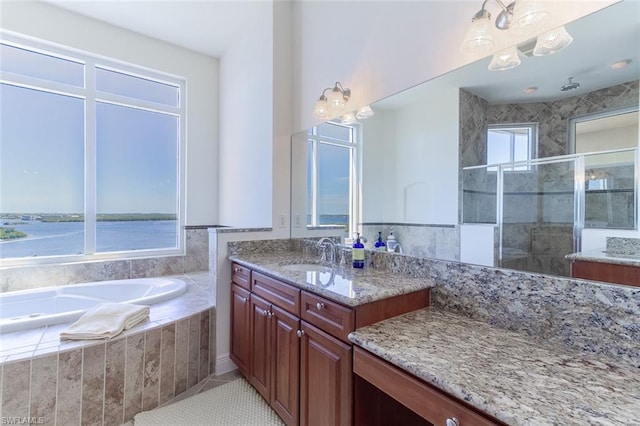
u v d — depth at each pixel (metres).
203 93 3.66
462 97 1.44
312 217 2.43
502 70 1.29
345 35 2.14
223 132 3.62
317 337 1.41
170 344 1.99
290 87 2.67
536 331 1.12
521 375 0.84
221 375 2.28
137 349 1.82
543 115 1.17
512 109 1.26
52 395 1.55
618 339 0.94
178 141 3.60
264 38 2.71
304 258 2.25
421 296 1.45
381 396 1.29
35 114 2.81
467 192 1.42
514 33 1.24
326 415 1.34
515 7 1.17
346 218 2.11
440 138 1.54
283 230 2.62
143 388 1.84
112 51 3.07
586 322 1.00
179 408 1.87
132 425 1.74
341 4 2.17
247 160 3.01
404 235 1.71
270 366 1.78
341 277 1.60
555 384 0.79
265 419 1.77
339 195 2.16
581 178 1.08
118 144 3.23
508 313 1.20
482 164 1.37
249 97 2.98
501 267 1.27
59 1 2.72
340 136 2.17
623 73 1.00
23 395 1.49
